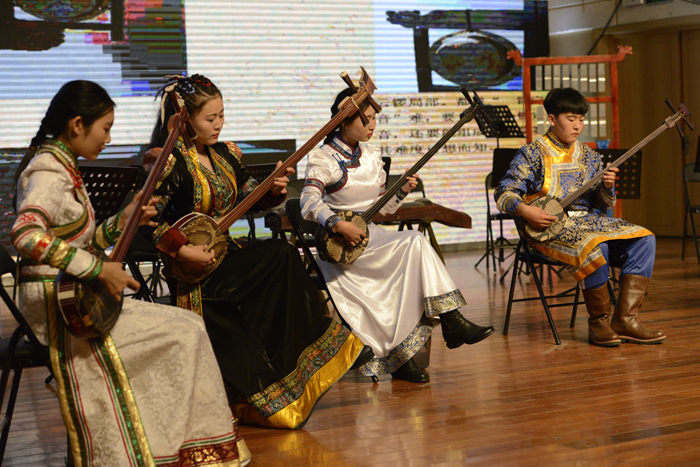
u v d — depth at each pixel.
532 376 2.80
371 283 2.86
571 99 3.31
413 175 2.95
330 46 7.92
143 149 7.24
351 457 2.01
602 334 3.27
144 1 7.21
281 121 7.78
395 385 2.79
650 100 8.95
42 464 2.07
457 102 8.44
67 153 1.77
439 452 2.00
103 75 7.13
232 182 2.43
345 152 2.93
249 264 2.37
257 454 2.07
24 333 1.80
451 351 3.35
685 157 8.74
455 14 8.37
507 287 5.31
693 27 8.44
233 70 7.57
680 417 2.19
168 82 2.21
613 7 8.66
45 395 2.91
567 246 3.24
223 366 2.27
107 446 1.69
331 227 2.71
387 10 8.11
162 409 1.72
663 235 9.02
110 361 1.71
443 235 8.40
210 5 7.45
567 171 3.38
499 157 5.11
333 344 2.47
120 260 1.73
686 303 4.27
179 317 1.79
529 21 8.67
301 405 2.31
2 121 6.88
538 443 2.03
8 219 6.87
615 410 2.30
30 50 6.92
